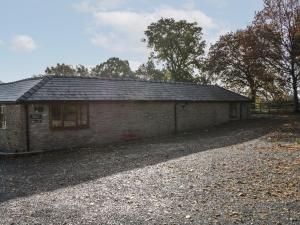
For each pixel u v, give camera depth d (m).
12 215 8.17
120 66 91.12
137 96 25.02
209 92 33.16
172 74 60.03
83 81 24.06
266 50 41.25
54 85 21.72
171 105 27.41
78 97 21.39
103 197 9.48
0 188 11.02
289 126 27.86
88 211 8.30
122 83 26.58
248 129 27.27
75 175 12.59
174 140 22.84
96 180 11.59
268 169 12.38
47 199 9.47
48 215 8.09
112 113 23.23
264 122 32.09
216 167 12.98
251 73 43.75
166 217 7.77
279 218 7.55
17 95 20.00
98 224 7.44
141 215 7.93
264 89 45.09
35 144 19.50
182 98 28.34
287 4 40.84
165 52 59.72
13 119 19.66
